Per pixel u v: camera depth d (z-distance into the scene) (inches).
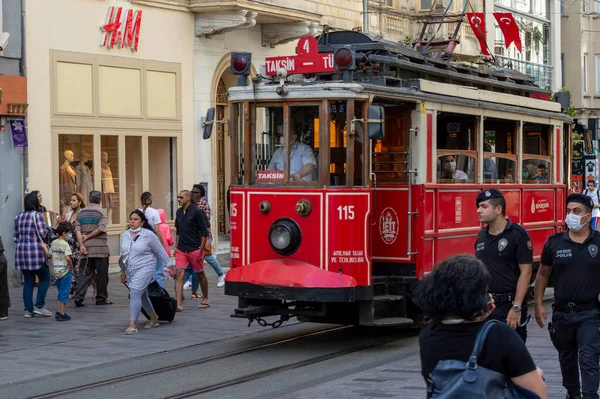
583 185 836.6
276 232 507.2
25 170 781.9
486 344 190.2
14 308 665.0
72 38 829.2
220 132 1066.7
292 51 1161.4
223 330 583.8
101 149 868.6
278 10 1018.7
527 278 340.8
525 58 1721.2
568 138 775.1
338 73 522.3
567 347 342.0
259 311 517.0
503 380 187.9
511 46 1641.2
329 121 503.8
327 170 502.9
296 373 450.3
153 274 570.9
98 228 677.9
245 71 534.0
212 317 633.6
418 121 541.3
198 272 666.2
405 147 544.1
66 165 829.8
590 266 331.9
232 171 531.5
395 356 497.0
